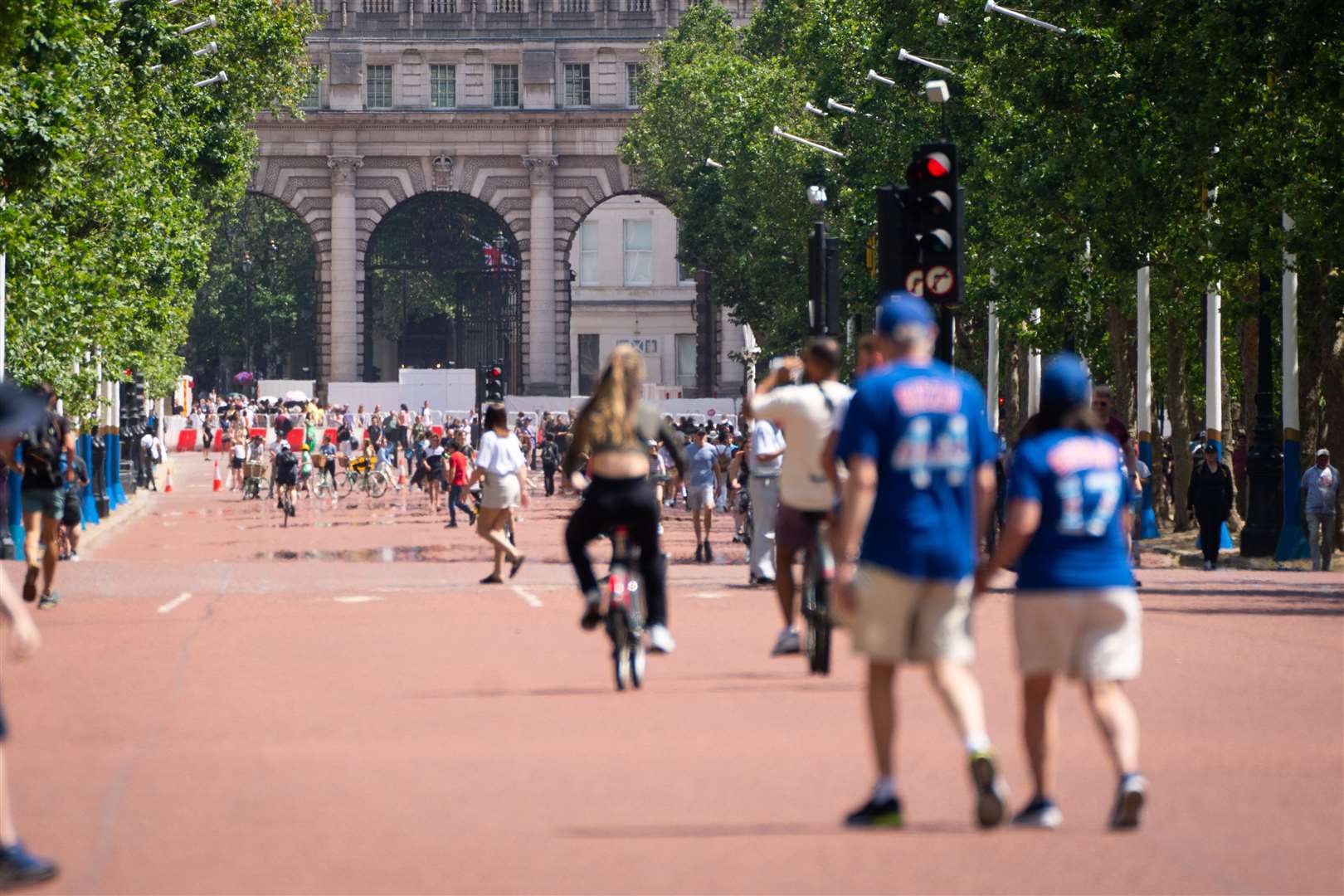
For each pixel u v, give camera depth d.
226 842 26.31
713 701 40.56
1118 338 138.12
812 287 72.31
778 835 26.88
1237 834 27.06
